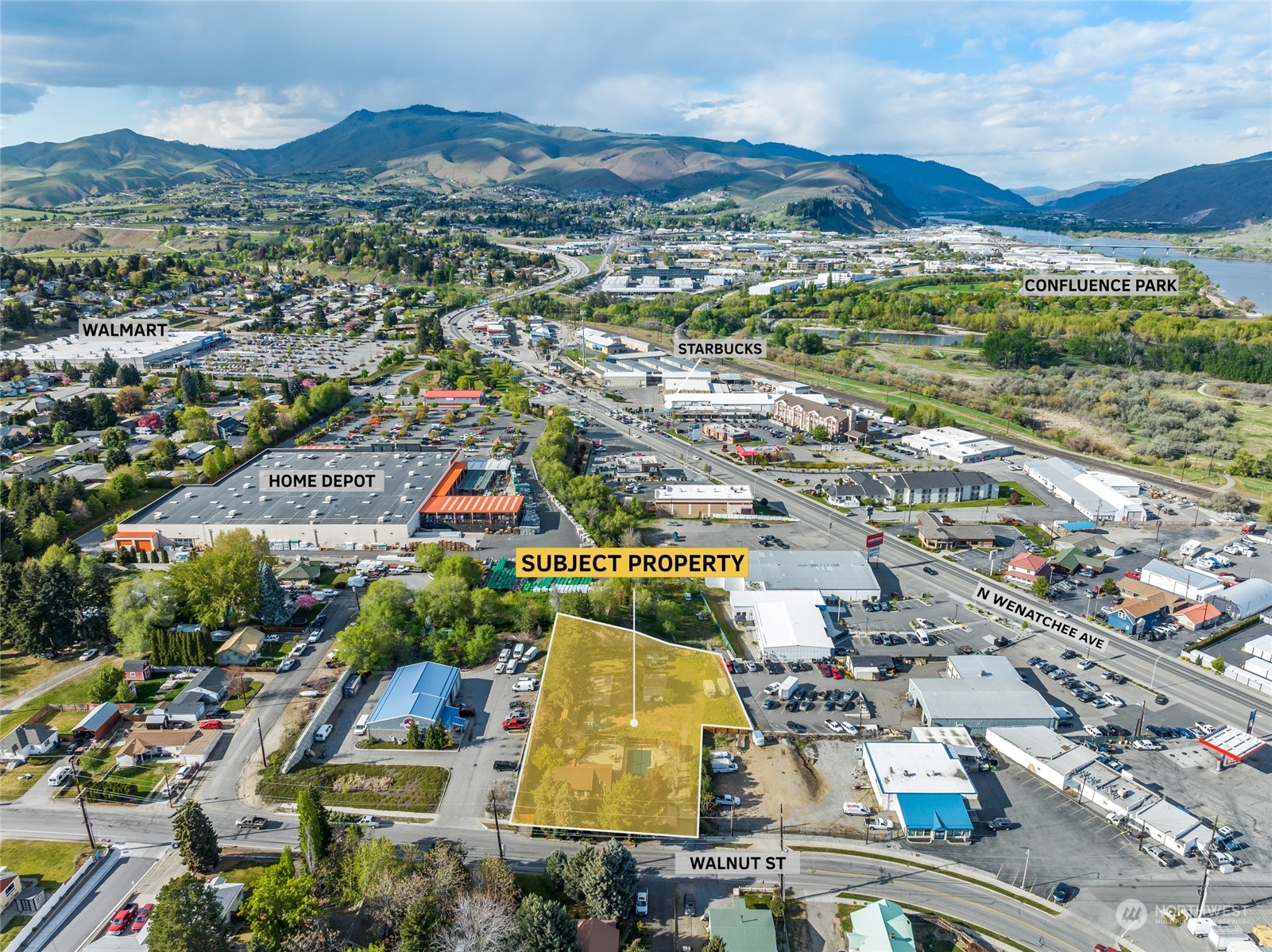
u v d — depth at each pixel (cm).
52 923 7581
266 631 12744
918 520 17438
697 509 17662
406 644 12062
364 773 9662
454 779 9581
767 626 12550
